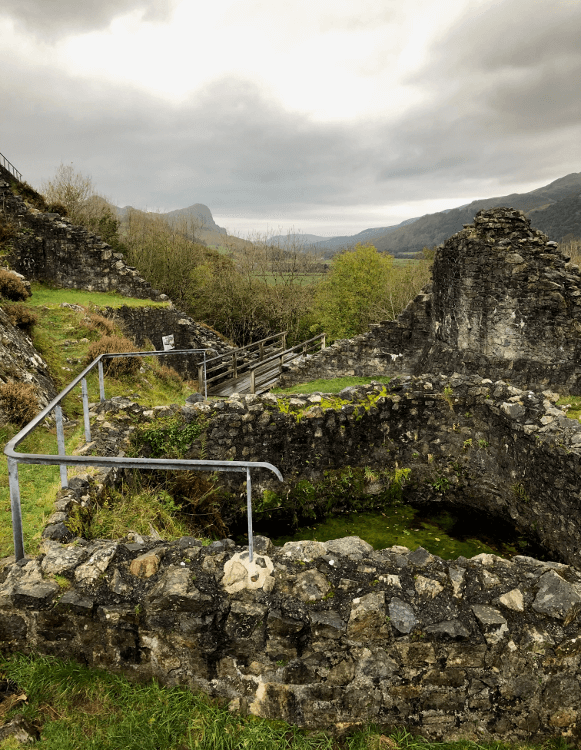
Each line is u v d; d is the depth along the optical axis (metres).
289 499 7.47
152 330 17.94
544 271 11.02
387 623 3.25
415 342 15.70
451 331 13.46
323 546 3.94
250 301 33.09
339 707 3.30
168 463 3.21
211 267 36.19
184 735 3.05
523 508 6.95
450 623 3.25
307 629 3.24
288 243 36.72
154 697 3.23
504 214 11.96
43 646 3.39
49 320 12.80
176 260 31.41
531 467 6.71
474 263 12.15
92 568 3.48
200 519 6.47
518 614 3.36
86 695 3.18
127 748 2.87
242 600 3.33
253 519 7.32
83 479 4.88
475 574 3.68
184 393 12.74
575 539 5.94
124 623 3.30
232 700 3.32
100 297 18.11
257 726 3.17
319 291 35.44
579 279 10.97
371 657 3.26
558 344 10.92
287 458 7.41
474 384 7.89
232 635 3.25
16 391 6.91
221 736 3.04
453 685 3.31
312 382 15.44
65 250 18.59
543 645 3.25
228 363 15.34
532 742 3.38
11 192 18.33
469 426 7.93
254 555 3.69
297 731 3.25
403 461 8.04
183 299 31.33
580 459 5.81
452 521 7.48
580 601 3.37
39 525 4.22
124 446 6.03
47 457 3.27
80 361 10.91
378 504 7.91
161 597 3.25
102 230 29.44
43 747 2.77
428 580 3.54
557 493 6.23
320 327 34.78
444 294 13.91
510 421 7.05
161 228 37.81
